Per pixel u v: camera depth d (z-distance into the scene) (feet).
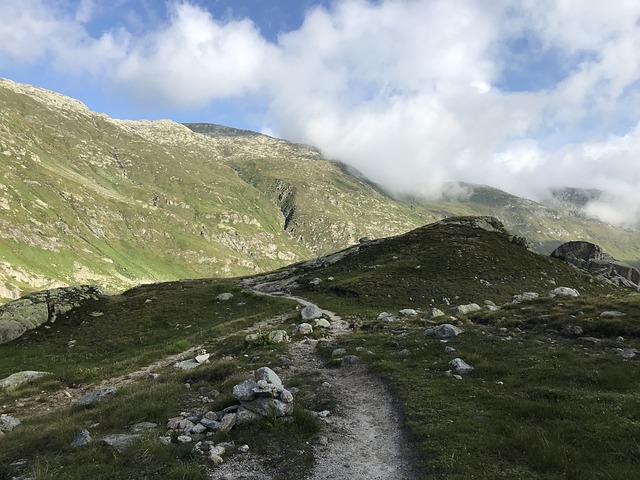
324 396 60.75
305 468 38.73
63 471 38.52
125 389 71.10
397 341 92.99
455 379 63.62
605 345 73.87
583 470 35.04
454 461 38.04
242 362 87.30
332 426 49.21
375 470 38.37
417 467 38.24
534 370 63.62
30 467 40.37
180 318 194.80
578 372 60.34
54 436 48.21
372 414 53.62
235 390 50.60
